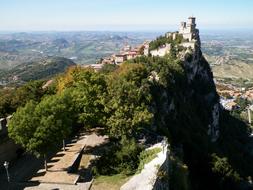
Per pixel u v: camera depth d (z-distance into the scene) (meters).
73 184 37.75
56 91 62.16
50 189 36.84
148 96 61.97
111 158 40.78
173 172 42.53
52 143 40.28
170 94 86.00
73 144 49.56
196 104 112.56
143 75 76.00
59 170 41.03
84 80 51.31
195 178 60.97
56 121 40.28
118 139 47.88
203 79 131.12
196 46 133.00
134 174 39.28
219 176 65.69
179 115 86.94
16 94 59.81
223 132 129.50
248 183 76.62
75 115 47.56
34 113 40.12
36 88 59.38
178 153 57.91
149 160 39.16
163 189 36.62
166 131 60.28
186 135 74.12
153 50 141.25
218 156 75.19
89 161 43.69
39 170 41.41
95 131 54.94
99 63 152.50
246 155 122.75
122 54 156.12
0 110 55.59
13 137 40.19
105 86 51.28
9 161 44.06
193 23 146.25
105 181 38.38
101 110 48.22
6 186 37.66
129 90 49.25
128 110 47.00
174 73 100.25
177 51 124.38
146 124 50.31
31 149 39.31
